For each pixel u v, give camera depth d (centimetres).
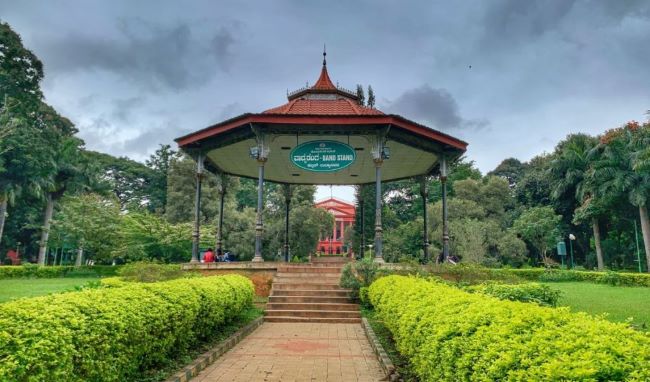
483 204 4203
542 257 3722
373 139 1459
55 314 377
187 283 757
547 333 289
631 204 3216
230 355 750
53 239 3688
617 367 215
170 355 648
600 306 1158
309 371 647
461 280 1235
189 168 3962
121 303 494
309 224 3108
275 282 1331
